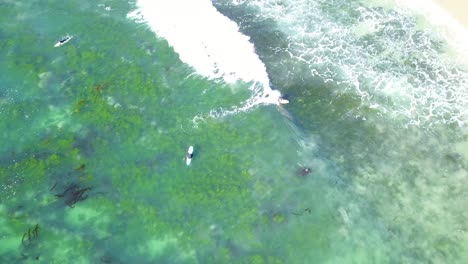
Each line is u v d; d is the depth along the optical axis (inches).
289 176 983.6
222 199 945.5
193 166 987.9
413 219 938.1
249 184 968.9
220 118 1066.7
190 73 1139.3
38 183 956.0
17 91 1090.7
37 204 929.5
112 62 1151.6
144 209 929.5
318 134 1053.2
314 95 1115.3
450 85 1128.8
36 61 1144.2
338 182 980.6
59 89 1096.8
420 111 1090.7
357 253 892.6
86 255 873.5
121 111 1067.3
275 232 909.2
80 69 1135.6
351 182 983.6
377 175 994.7
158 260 874.1
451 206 957.2
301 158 1011.3
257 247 890.7
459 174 999.0
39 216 915.4
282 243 896.9
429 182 987.9
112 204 933.8
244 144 1026.7
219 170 986.7
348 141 1043.9
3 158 986.1
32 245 880.9
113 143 1017.5
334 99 1109.7
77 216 919.0
